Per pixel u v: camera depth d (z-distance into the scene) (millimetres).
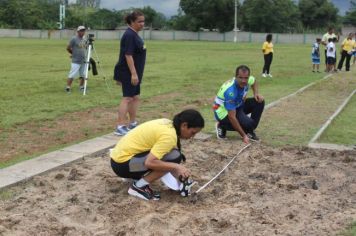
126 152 5668
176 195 5879
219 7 82438
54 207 5473
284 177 6629
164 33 82688
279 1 83000
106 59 29688
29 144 8453
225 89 8266
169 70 22562
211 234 4832
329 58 22797
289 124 9992
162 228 4965
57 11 98750
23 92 14469
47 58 29703
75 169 6637
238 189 6145
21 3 93250
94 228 4977
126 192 5938
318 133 9086
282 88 16094
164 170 5539
